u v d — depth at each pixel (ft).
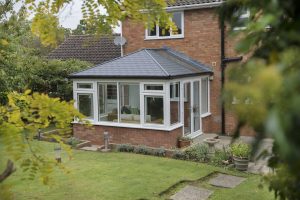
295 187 5.34
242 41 4.47
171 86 42.65
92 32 12.78
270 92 2.90
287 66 3.08
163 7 12.06
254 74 3.30
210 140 40.70
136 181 30.14
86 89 47.01
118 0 11.93
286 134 2.65
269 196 26.03
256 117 3.21
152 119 42.93
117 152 41.78
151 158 38.45
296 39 3.52
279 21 3.82
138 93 43.78
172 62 47.50
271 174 7.16
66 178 30.71
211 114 52.13
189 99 47.01
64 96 61.11
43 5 11.73
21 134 9.14
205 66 51.57
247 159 33.04
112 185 29.09
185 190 28.22
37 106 9.46
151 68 43.42
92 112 47.09
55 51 72.18
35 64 57.36
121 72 44.45
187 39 52.54
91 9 12.10
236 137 4.42
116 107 45.44
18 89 40.73
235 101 3.59
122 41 56.85
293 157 2.64
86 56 68.54
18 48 39.70
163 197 26.71
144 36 55.72
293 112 2.67
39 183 28.50
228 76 3.85
